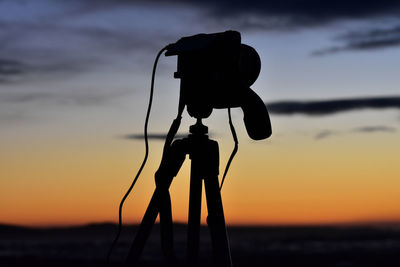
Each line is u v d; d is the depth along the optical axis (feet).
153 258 77.15
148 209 11.54
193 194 11.90
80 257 83.35
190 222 11.92
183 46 11.69
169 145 11.73
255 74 12.12
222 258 11.26
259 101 12.13
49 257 82.12
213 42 11.57
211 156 11.77
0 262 77.56
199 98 11.74
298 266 81.61
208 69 11.65
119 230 11.61
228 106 11.90
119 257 83.35
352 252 97.86
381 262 84.74
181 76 11.91
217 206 11.56
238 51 11.66
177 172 11.75
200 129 11.87
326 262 85.10
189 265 11.80
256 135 12.22
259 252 100.42
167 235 11.71
